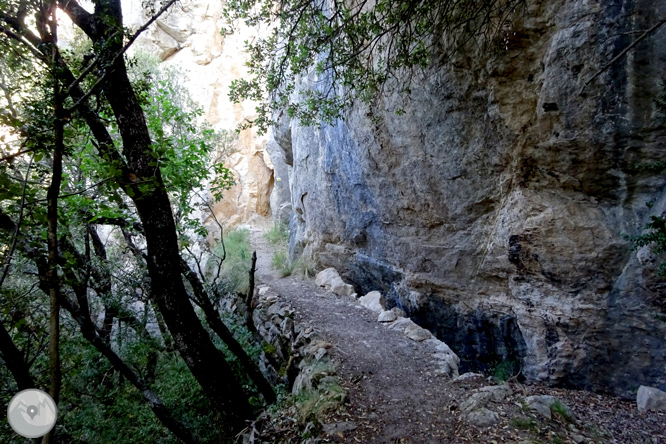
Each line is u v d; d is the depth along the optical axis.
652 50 3.72
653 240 3.52
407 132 6.33
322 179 9.38
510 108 4.89
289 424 4.04
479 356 5.95
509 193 5.26
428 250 6.57
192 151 6.67
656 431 3.40
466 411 3.68
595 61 4.03
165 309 4.38
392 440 3.42
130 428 6.47
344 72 5.59
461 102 5.39
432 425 3.64
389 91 6.35
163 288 4.34
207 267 11.79
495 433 3.28
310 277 9.84
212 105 20.80
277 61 5.87
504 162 5.20
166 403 6.63
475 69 5.06
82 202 4.63
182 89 11.92
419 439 3.42
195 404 6.65
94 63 2.58
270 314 7.61
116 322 9.10
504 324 5.46
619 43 3.85
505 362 5.52
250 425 4.47
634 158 4.07
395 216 7.14
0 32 2.60
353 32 4.88
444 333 6.49
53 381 2.00
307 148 10.20
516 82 4.76
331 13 6.64
